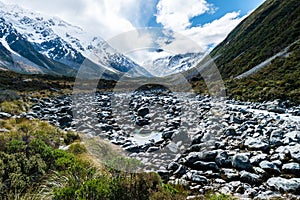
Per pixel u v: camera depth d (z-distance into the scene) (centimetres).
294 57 3369
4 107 1611
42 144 680
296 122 1268
